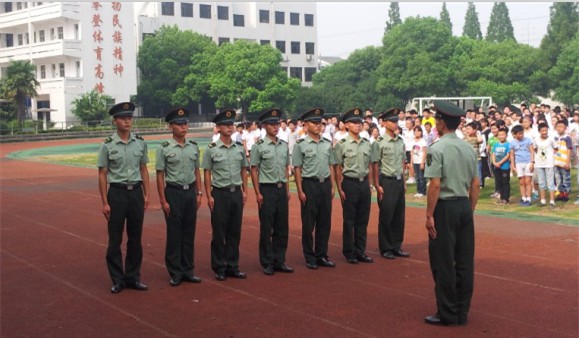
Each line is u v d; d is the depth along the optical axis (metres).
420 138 13.74
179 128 7.00
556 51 46.19
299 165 7.64
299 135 16.16
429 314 5.71
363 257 7.96
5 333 5.34
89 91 47.09
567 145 11.99
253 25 63.62
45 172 21.17
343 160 7.89
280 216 7.45
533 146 11.88
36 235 10.00
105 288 6.81
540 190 11.97
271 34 64.56
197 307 6.05
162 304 6.17
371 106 53.31
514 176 15.73
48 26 48.94
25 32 50.31
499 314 5.68
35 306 6.14
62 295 6.53
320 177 7.62
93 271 7.60
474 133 13.61
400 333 5.21
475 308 5.88
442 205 5.44
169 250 6.96
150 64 51.81
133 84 49.50
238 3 62.72
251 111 49.41
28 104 47.50
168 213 6.93
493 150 12.52
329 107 54.81
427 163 5.51
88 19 46.81
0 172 21.22
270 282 7.00
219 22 61.19
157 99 52.47
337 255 8.43
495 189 12.94
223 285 6.89
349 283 6.88
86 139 42.12
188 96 51.78
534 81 46.22
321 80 59.78
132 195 6.69
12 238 9.75
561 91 44.47
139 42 55.41
